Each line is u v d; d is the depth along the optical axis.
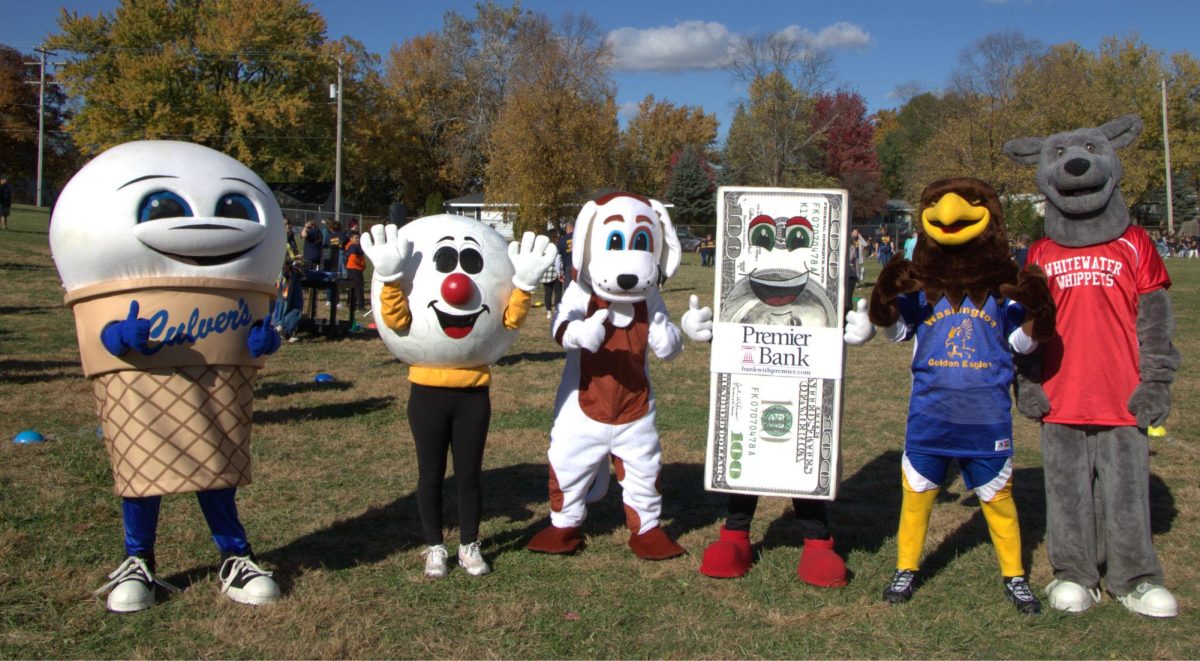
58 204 4.12
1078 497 4.57
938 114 46.12
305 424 8.12
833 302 4.69
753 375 4.75
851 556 5.23
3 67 60.59
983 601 4.59
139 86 42.41
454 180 56.97
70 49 44.12
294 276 13.89
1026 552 5.34
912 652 4.05
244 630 4.06
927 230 4.39
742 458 4.77
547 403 9.27
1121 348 4.46
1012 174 33.22
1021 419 8.88
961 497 6.41
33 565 4.71
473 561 4.79
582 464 5.02
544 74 39.62
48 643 3.92
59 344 12.46
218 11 44.62
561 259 17.36
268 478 6.49
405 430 7.98
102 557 4.88
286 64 44.03
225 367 4.21
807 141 55.12
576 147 38.75
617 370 4.96
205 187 4.11
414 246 4.72
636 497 5.08
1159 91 54.31
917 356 4.53
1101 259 4.48
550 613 4.37
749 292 4.73
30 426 7.68
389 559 5.00
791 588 4.74
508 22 58.59
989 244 4.35
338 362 11.85
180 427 4.11
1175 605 4.39
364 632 4.10
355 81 50.47
